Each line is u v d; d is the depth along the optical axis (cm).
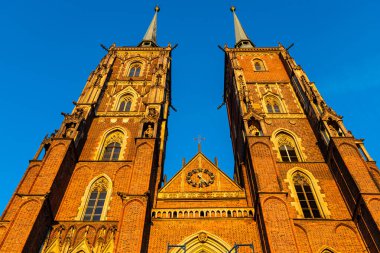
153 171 3638
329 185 3609
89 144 4197
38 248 2945
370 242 2909
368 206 2955
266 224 2898
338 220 3212
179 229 3262
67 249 2991
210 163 4122
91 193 3597
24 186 3538
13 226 2817
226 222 3309
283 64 5909
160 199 3634
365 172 3291
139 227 2852
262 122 4209
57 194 3356
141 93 5162
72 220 3253
